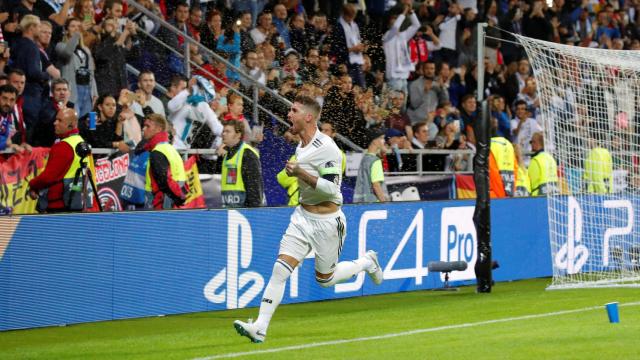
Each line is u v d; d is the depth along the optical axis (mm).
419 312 15375
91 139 19172
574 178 22125
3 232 13141
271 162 23172
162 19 22844
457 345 11594
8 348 11977
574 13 33781
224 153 20344
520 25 31234
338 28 25859
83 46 20172
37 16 19250
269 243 16391
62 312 13789
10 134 17500
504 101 28750
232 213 15781
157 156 17094
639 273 21750
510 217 20609
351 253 17500
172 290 14977
